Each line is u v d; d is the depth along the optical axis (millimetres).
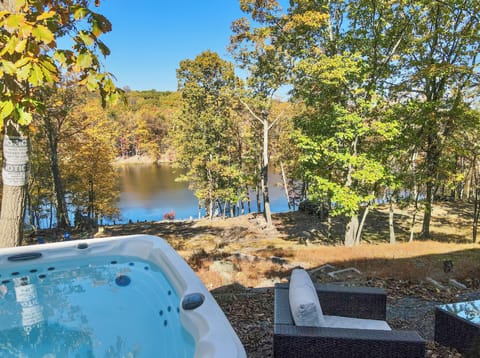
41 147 17359
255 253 10695
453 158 13125
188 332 2863
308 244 14125
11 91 2203
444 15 11922
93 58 2402
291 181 26047
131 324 3588
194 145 22438
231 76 17219
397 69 12523
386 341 2607
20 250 4707
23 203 3574
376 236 16625
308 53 13086
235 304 4984
